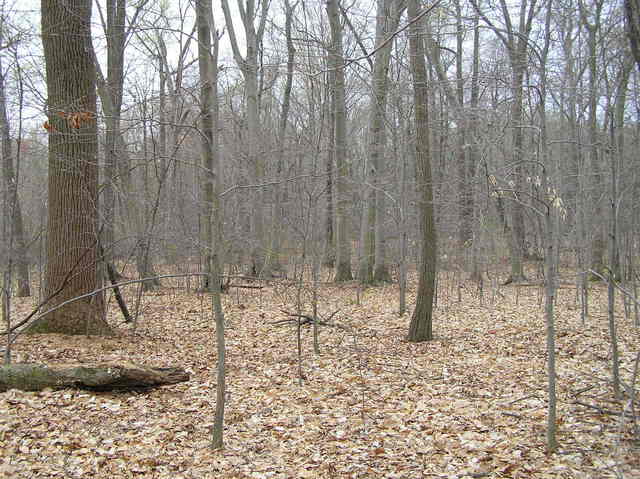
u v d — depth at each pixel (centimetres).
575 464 405
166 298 1357
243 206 1263
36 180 1295
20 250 1381
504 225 1606
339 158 1469
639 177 961
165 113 749
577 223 1195
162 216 1070
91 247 740
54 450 450
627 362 683
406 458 444
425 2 891
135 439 479
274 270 1616
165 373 623
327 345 874
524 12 1134
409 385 645
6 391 568
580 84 962
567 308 1191
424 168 892
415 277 1862
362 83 1249
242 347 859
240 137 1412
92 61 834
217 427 464
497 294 1406
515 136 735
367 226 1652
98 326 842
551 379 429
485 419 519
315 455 455
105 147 834
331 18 1280
